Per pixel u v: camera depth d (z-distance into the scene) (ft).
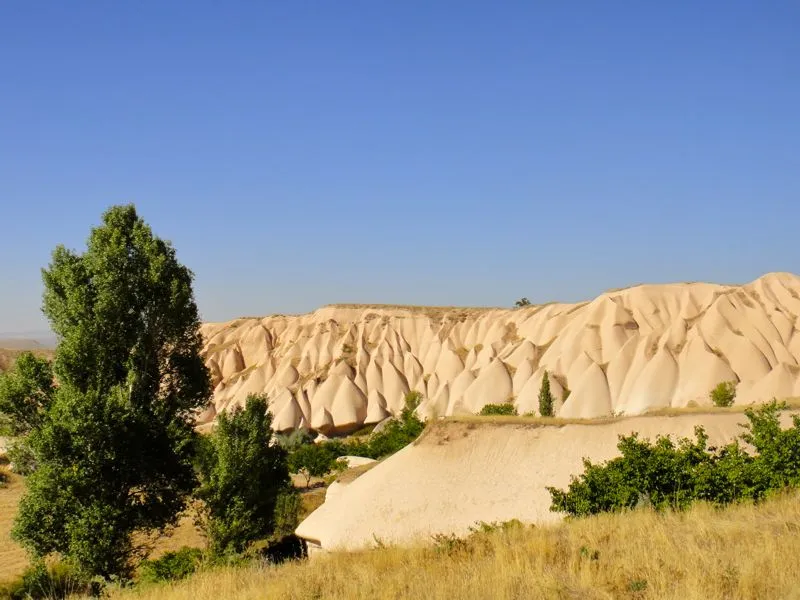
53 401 79.77
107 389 81.15
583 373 247.09
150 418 81.82
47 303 84.69
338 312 352.28
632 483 48.16
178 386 88.84
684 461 48.60
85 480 73.51
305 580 34.96
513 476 72.28
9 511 151.12
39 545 74.84
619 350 253.44
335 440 226.17
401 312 344.49
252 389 315.78
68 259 84.74
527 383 250.57
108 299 81.35
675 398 231.71
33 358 80.89
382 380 303.27
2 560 107.45
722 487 46.11
